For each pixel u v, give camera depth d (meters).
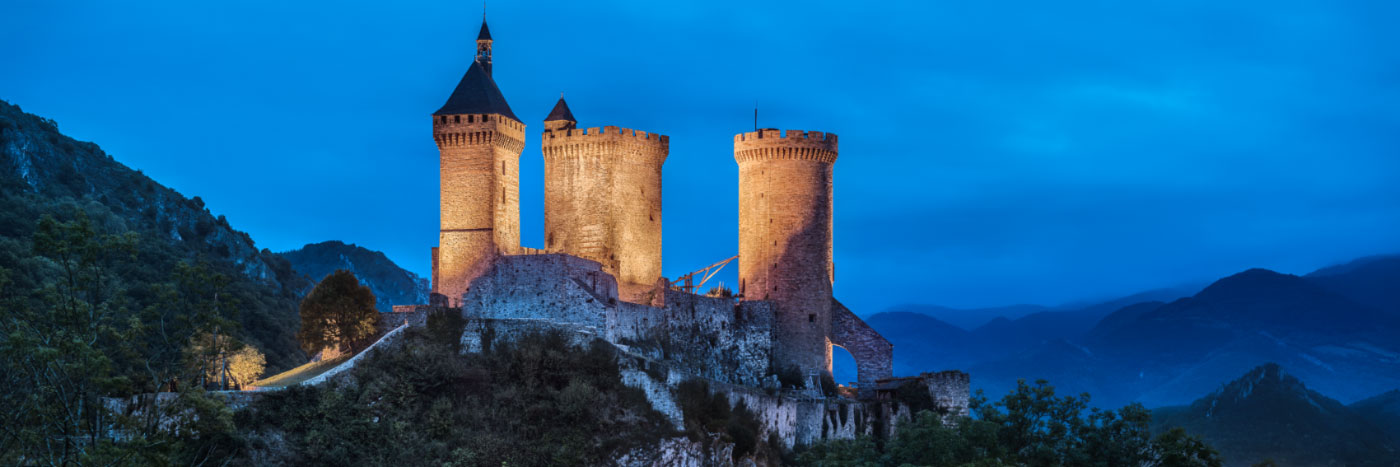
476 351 134.50
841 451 139.75
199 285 103.31
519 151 148.25
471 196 142.88
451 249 142.75
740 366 158.00
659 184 160.00
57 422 90.06
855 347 173.12
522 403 127.06
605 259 152.50
